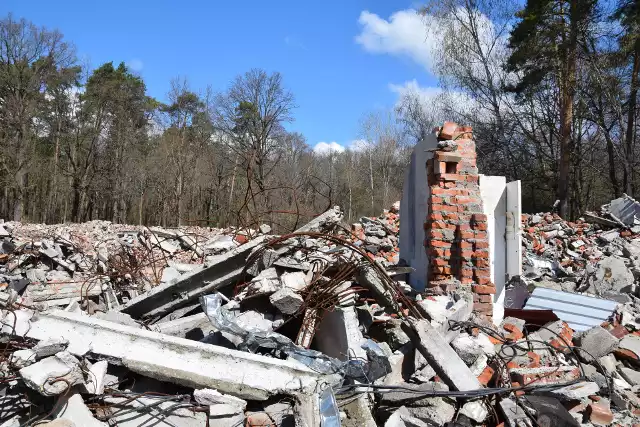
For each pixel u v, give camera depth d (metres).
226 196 20.31
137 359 3.43
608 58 25.08
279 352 4.00
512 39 26.34
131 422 3.12
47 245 9.21
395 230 13.76
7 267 8.43
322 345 4.75
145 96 44.25
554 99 27.73
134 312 5.44
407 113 31.12
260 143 32.09
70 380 3.04
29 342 3.63
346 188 33.25
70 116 38.84
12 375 3.25
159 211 30.17
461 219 6.42
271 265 5.14
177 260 9.51
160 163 34.25
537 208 31.50
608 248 12.09
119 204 40.53
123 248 9.79
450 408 3.74
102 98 39.28
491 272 6.71
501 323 6.04
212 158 29.30
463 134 6.69
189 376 3.36
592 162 29.66
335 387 3.53
